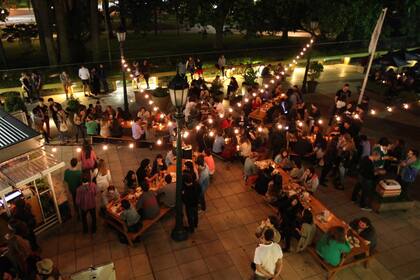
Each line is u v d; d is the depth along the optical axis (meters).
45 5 20.84
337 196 10.94
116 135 13.27
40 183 9.26
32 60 25.78
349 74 23.97
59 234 9.05
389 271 8.27
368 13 24.61
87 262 8.20
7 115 9.84
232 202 10.47
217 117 14.66
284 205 8.46
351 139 11.34
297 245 8.54
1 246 7.78
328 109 17.81
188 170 9.50
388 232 9.52
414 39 30.17
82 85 19.34
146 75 19.64
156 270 8.05
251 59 24.44
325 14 23.47
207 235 9.17
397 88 19.30
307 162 12.68
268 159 11.81
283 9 24.30
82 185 8.49
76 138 13.80
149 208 8.71
